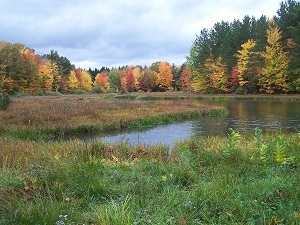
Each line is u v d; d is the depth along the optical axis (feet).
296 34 159.94
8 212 13.79
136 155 31.63
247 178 19.88
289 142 30.09
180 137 55.93
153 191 17.61
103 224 12.56
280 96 167.84
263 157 24.31
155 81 328.90
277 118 82.38
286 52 173.68
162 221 13.11
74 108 88.84
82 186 17.58
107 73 459.32
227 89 222.69
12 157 26.73
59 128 58.70
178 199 15.49
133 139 54.08
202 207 14.56
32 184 18.13
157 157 30.94
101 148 32.73
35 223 13.14
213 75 227.81
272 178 18.72
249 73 191.21
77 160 22.93
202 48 248.52
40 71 274.57
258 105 129.59
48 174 19.03
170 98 196.85
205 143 34.65
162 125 72.90
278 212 13.75
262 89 190.80
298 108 109.81
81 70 371.76
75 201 15.70
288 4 186.39
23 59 240.94
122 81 372.58
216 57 234.17
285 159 23.56
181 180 20.02
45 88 276.21
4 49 231.91
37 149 30.99
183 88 299.38
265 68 181.37
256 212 13.87
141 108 96.94
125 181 19.93
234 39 221.46
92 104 108.58
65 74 355.97
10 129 53.78
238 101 160.66
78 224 13.14
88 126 61.82
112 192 17.58
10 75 229.04
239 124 72.59
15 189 17.56
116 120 68.54
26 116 66.23
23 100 139.85
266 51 180.55
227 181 18.29
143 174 21.62
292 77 170.19
